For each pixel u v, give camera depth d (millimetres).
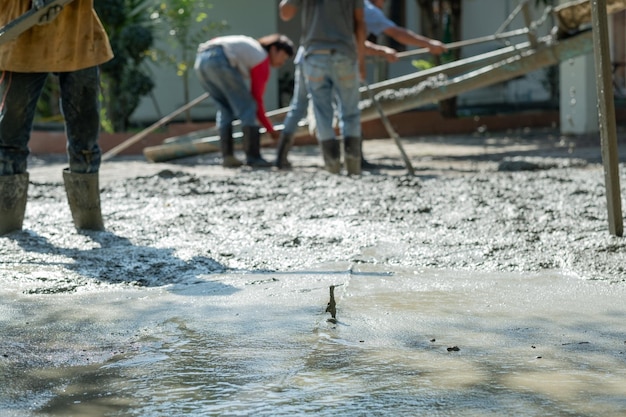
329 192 7984
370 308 3812
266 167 11742
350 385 2787
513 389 2738
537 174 9312
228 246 5344
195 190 8367
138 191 8430
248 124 11781
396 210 6672
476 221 6047
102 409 2617
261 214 6688
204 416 2537
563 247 5043
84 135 5820
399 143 10109
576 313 3697
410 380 2836
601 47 5008
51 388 2816
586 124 17875
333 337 3359
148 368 3014
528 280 4359
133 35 18375
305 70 10070
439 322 3570
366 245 5293
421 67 22484
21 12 5488
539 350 3174
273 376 2895
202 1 21484
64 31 5520
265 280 4410
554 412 2531
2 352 3213
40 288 4258
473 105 28531
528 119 22125
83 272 4613
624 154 11875
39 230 5891
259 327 3518
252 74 11727
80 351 3230
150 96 22484
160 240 5570
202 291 4195
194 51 22906
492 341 3295
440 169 10938
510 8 28547
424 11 22141
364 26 10102
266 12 24156
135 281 4430
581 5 11250
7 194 5707
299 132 11672
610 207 5172
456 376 2871
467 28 28547
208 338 3375
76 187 5879
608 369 2945
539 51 11859
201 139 13672
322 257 4988
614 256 4742
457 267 4695
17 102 5590
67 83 5730
